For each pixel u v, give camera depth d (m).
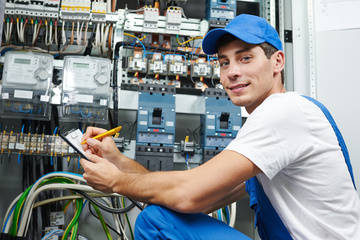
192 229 1.05
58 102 2.14
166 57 2.37
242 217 2.58
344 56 2.38
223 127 2.24
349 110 2.32
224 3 2.42
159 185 1.00
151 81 2.36
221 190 0.96
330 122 1.09
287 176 1.06
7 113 2.08
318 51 2.39
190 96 2.33
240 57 1.19
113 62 2.26
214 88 2.32
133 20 2.33
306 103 1.05
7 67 2.08
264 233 1.18
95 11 2.25
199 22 2.43
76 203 2.05
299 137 1.00
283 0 2.50
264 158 0.97
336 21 2.41
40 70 2.12
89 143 1.30
